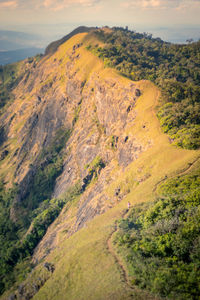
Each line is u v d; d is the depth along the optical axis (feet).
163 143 264.11
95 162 425.28
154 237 127.65
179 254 109.09
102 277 122.93
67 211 424.05
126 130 359.46
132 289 101.55
